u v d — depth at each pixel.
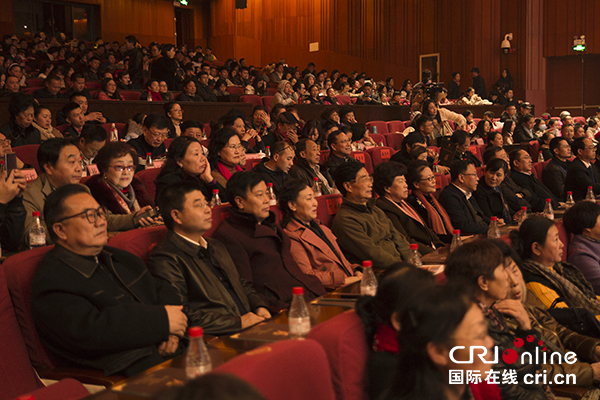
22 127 5.63
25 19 17.95
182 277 2.52
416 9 18.69
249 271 2.96
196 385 0.76
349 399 1.60
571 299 3.08
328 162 5.86
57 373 2.04
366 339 1.69
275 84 14.80
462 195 4.94
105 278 2.21
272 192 4.51
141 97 9.38
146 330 2.08
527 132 10.51
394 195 4.37
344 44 19.98
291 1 20.89
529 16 17.34
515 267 2.61
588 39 16.94
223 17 22.30
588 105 17.41
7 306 2.07
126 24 20.17
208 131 8.35
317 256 3.45
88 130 4.70
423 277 1.63
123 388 1.60
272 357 1.27
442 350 1.37
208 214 2.63
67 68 11.93
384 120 12.16
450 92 16.11
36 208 3.00
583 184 6.68
